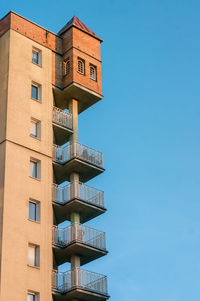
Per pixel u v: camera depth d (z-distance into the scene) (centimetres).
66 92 5269
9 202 4394
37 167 4772
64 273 4488
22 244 4325
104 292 4550
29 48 5203
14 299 4081
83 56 5459
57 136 5169
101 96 5400
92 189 4931
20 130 4756
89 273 4541
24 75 5034
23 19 5284
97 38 5688
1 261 4138
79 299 4494
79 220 4884
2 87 4903
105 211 4916
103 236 4797
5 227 4281
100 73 5541
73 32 5484
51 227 4578
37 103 5012
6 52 5053
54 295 4359
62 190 4838
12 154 4597
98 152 5125
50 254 4469
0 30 5234
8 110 4750
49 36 5428
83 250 4644
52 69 5300
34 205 4606
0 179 4478
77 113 5350
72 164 4912
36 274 4303
